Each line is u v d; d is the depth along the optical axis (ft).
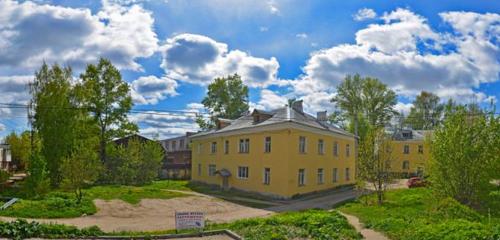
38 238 46.62
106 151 154.92
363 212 77.82
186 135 230.27
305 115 138.21
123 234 50.90
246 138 129.08
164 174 198.59
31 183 94.73
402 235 49.93
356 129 183.42
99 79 155.63
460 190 77.92
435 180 80.69
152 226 67.92
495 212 72.79
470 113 81.20
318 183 126.62
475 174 77.25
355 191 131.03
